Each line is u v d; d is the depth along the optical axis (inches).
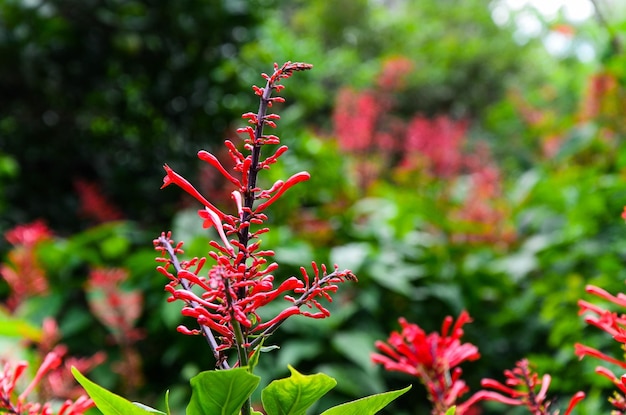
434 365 58.6
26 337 108.5
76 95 229.0
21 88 227.6
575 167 199.9
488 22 488.7
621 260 137.4
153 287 152.9
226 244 44.1
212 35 225.0
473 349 58.3
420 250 170.1
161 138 232.2
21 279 128.5
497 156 299.1
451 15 504.7
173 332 152.5
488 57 452.1
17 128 232.1
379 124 251.8
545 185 184.1
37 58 217.8
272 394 44.5
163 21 221.3
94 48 222.8
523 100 278.8
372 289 145.2
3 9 210.5
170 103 231.5
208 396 41.9
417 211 180.7
